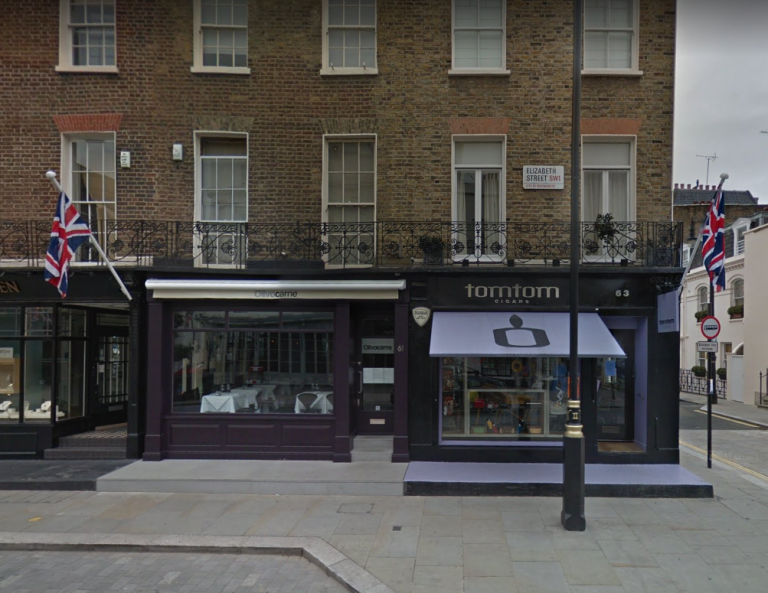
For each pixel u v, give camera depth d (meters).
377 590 4.83
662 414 8.64
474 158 9.45
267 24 9.48
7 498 7.55
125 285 8.98
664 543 5.86
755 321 20.45
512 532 6.19
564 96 9.23
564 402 9.06
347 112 9.38
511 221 9.09
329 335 9.14
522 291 8.83
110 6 9.62
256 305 9.15
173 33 9.48
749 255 20.89
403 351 8.77
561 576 5.09
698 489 7.42
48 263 7.70
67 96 9.47
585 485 7.50
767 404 19.16
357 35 9.56
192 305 9.16
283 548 5.84
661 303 8.48
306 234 9.28
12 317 9.40
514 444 8.80
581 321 8.58
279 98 9.43
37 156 9.46
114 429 10.34
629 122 9.14
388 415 9.67
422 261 9.07
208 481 7.82
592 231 8.77
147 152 9.43
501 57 9.42
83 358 10.16
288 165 9.41
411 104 9.32
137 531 6.32
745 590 4.81
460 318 8.74
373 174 9.52
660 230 8.80
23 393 9.34
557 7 9.30
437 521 6.57
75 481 7.90
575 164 6.33
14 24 9.55
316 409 9.12
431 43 9.34
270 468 8.41
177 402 9.22
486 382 9.18
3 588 5.06
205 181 9.66
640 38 9.24
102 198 9.64
